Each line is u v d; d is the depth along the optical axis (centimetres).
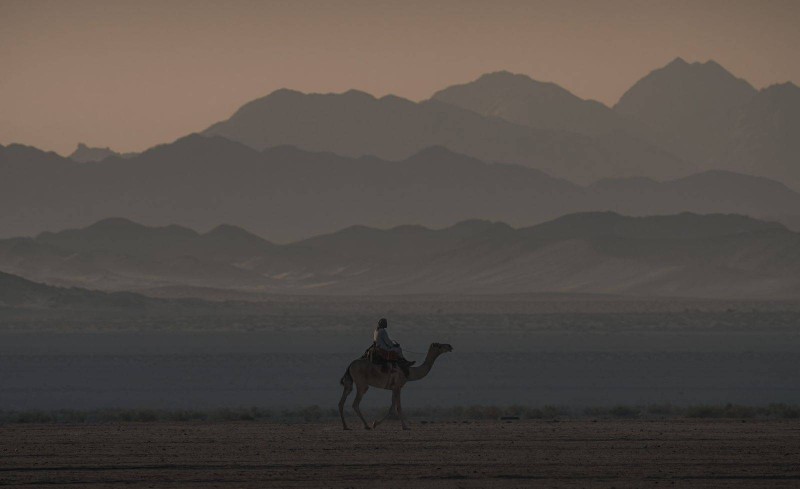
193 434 8869
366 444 8106
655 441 8188
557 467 6962
